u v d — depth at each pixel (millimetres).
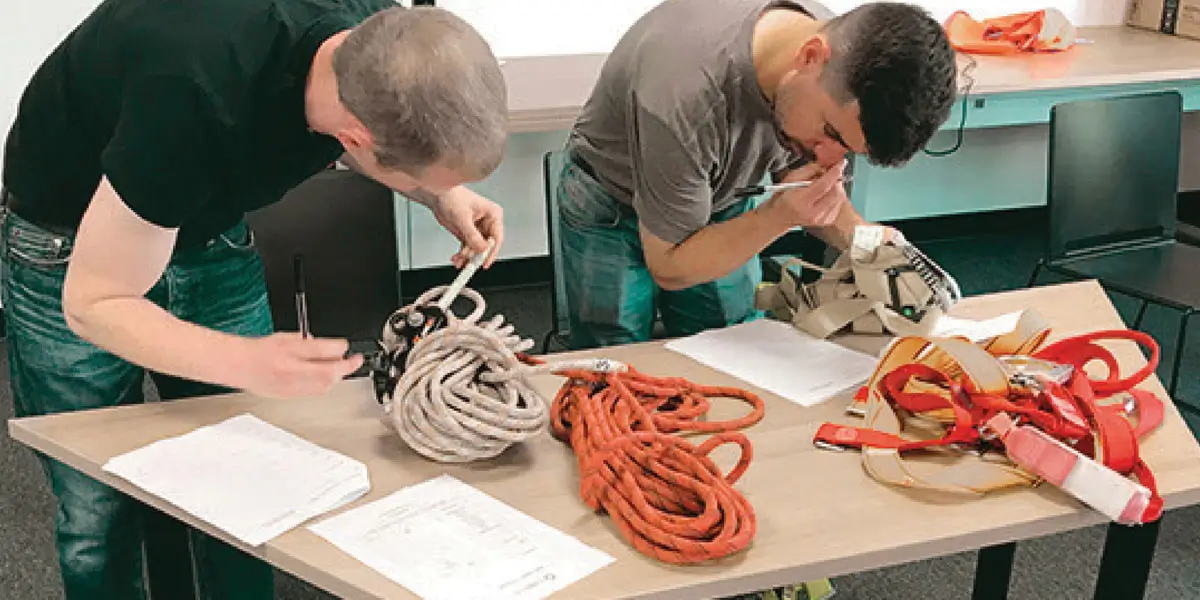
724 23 1704
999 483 1495
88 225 1356
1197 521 2746
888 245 1902
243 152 1401
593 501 1420
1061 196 2963
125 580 1834
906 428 1641
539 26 3635
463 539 1360
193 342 1367
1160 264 3020
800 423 1647
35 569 2465
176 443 1527
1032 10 4016
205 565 1906
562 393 1623
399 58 1155
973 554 2609
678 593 1288
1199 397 3314
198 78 1327
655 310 2352
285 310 2469
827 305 1933
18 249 1649
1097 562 2586
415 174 1222
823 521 1419
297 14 1379
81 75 1446
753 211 1855
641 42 1790
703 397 1696
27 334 1707
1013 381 1636
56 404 1742
